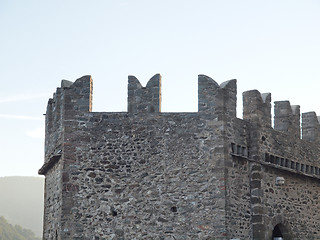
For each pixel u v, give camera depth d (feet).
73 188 82.23
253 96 89.81
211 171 81.92
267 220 88.02
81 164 82.84
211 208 80.79
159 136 83.35
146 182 82.23
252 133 88.74
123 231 81.05
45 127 99.45
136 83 84.89
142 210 81.46
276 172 92.02
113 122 83.92
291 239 93.09
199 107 84.07
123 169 82.69
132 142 83.35
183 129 83.35
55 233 85.10
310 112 104.99
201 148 82.74
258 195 86.79
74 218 81.51
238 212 83.92
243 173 86.28
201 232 80.28
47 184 95.40
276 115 98.63
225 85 85.05
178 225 80.74
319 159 104.32
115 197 81.92
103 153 83.10
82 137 83.51
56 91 90.07
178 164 82.43
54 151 88.69
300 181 97.91
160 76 85.10
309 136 104.53
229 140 84.07
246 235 84.84
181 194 81.56
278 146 93.45
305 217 97.55
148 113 84.02
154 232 80.79
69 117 83.92
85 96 84.64
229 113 84.94
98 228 81.25
